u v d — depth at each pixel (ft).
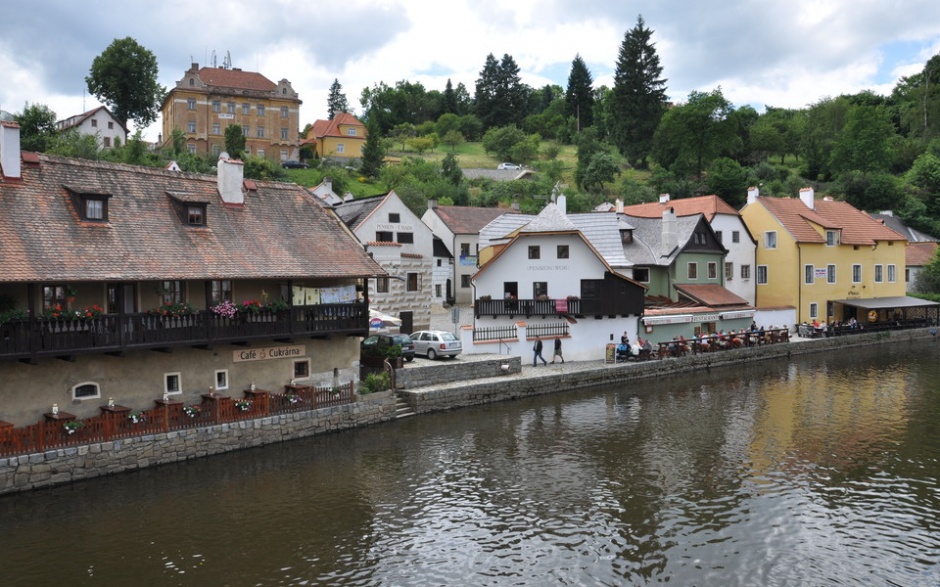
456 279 206.18
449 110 501.56
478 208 223.51
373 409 94.89
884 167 344.49
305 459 79.15
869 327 182.80
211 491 68.64
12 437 65.10
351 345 97.86
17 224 72.59
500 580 51.98
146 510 63.62
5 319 65.31
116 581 50.96
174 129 263.90
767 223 188.65
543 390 116.78
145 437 73.41
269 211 97.19
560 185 298.56
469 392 106.73
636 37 392.47
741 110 418.10
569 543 57.98
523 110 501.97
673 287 165.48
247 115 297.94
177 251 81.46
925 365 144.77
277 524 61.21
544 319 136.77
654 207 201.98
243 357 86.48
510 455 81.25
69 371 72.69
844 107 391.45
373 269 96.48
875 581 51.55
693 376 134.62
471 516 63.52
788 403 108.47
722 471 75.51
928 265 226.58
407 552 56.34
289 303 88.12
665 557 55.52
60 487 67.56
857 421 96.63
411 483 71.82
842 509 64.85
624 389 121.29
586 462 78.69
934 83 420.77
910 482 71.82
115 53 283.18
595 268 135.85
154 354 78.95
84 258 73.46
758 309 169.27
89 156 203.21
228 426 80.02
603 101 514.27
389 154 370.73
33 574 51.80
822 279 189.88
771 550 56.54
